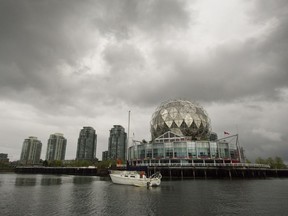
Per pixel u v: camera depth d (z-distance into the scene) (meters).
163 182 56.00
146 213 23.22
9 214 22.97
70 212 23.70
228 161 87.44
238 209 25.05
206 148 86.75
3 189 43.97
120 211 24.09
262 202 29.19
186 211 24.06
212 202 29.00
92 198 32.38
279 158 125.38
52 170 131.25
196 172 73.25
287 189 42.34
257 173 81.38
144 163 85.50
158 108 111.88
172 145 87.38
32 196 34.50
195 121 100.56
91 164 148.12
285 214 22.88
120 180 53.69
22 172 142.75
